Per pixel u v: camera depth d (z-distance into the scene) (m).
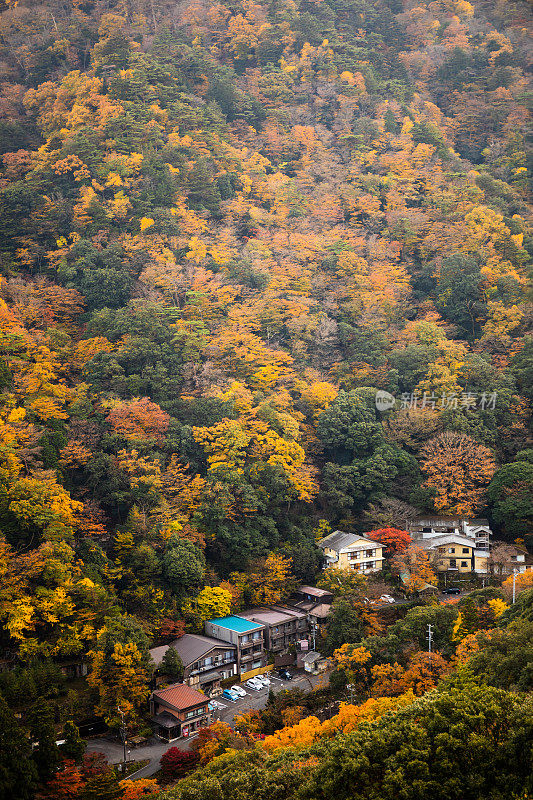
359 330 103.31
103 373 88.31
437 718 33.38
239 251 114.56
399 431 88.44
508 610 54.62
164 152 123.94
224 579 74.12
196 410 84.38
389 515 81.25
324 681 61.22
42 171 121.12
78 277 104.00
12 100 145.12
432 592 72.25
